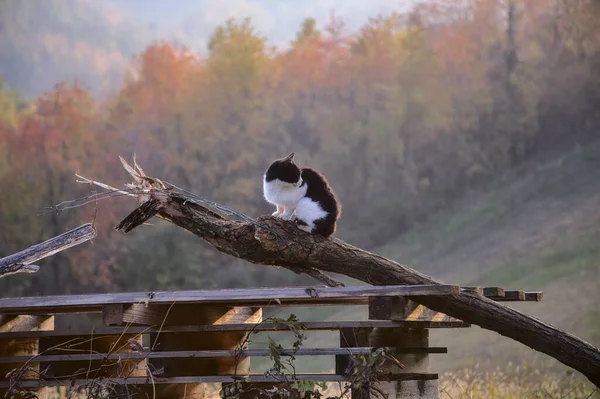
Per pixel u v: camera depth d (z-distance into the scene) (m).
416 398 6.93
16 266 6.78
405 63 51.00
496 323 7.00
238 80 49.44
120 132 47.78
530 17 53.44
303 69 51.66
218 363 7.36
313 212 7.63
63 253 39.69
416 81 50.53
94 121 49.81
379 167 48.12
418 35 51.84
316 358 24.91
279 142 48.38
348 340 6.62
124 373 7.15
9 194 42.97
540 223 36.41
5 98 56.19
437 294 6.23
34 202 42.72
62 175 43.56
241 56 50.06
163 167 46.38
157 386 7.07
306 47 52.66
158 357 6.69
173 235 39.28
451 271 34.72
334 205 7.76
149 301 6.39
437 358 22.03
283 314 31.73
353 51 51.94
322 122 49.03
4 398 6.81
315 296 6.34
